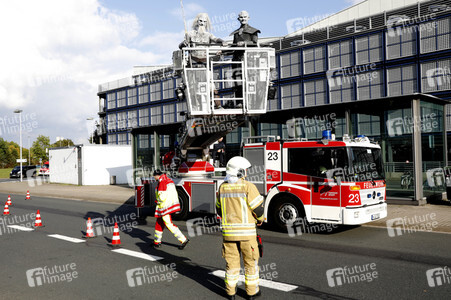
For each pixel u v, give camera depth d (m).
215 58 9.38
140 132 21.67
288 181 8.93
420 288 5.00
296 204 8.80
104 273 5.91
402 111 12.84
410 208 11.96
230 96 9.34
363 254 6.86
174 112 39.88
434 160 14.00
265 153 9.33
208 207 10.30
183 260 6.66
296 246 7.56
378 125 13.40
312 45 28.53
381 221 9.93
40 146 65.94
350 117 14.02
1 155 95.56
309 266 6.12
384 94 25.00
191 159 11.41
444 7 23.14
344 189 8.12
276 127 15.81
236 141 17.02
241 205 4.61
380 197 8.98
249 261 4.62
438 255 6.75
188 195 10.79
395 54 24.55
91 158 28.98
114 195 19.70
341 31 28.03
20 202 17.92
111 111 47.81
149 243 8.16
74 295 4.93
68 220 11.79
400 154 12.91
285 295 4.80
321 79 28.11
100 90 49.28
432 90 22.94
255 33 8.92
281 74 30.45
